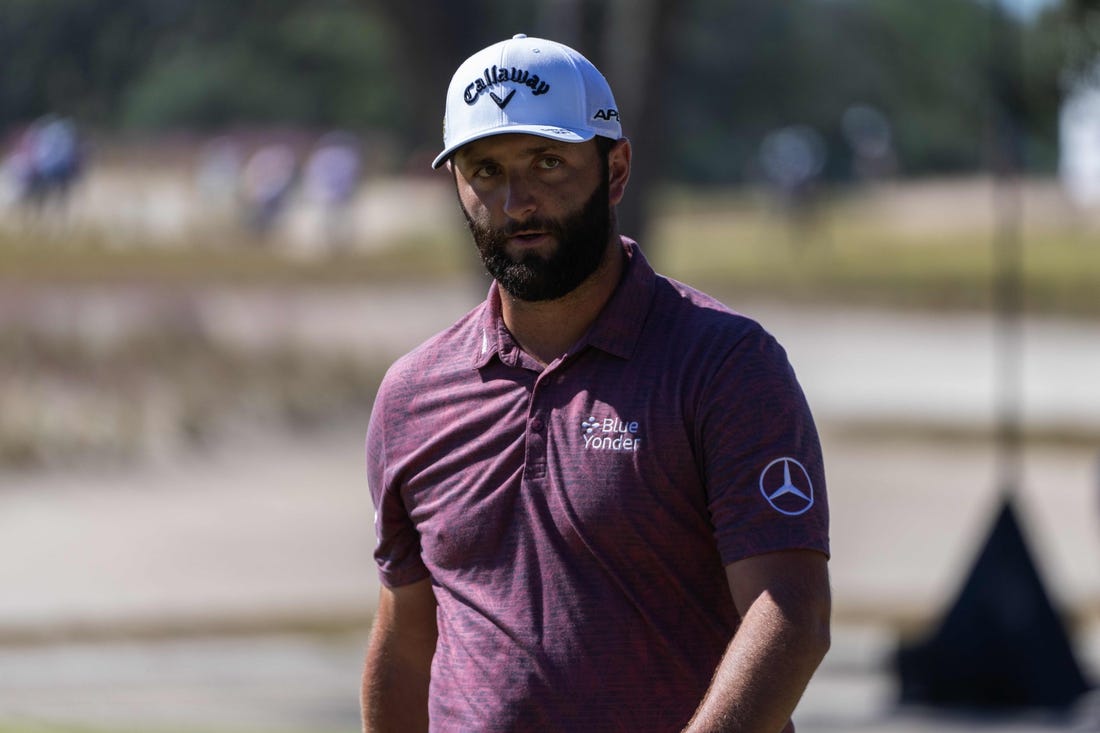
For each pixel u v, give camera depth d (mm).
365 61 190000
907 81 198250
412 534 11383
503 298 10750
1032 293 101688
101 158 138250
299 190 139000
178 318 76188
